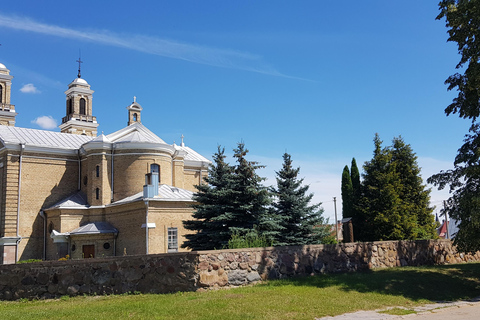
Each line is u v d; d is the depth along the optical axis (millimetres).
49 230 40719
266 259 17500
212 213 26625
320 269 19156
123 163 41031
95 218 39562
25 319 12219
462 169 19828
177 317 11953
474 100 19656
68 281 16281
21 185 41219
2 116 64875
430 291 17000
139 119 55438
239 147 27375
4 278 16719
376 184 34969
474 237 18828
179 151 47250
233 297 14164
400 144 39312
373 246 21578
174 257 15688
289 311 12758
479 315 12859
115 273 16188
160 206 34812
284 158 32781
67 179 43906
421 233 36094
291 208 30844
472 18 19172
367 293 15711
